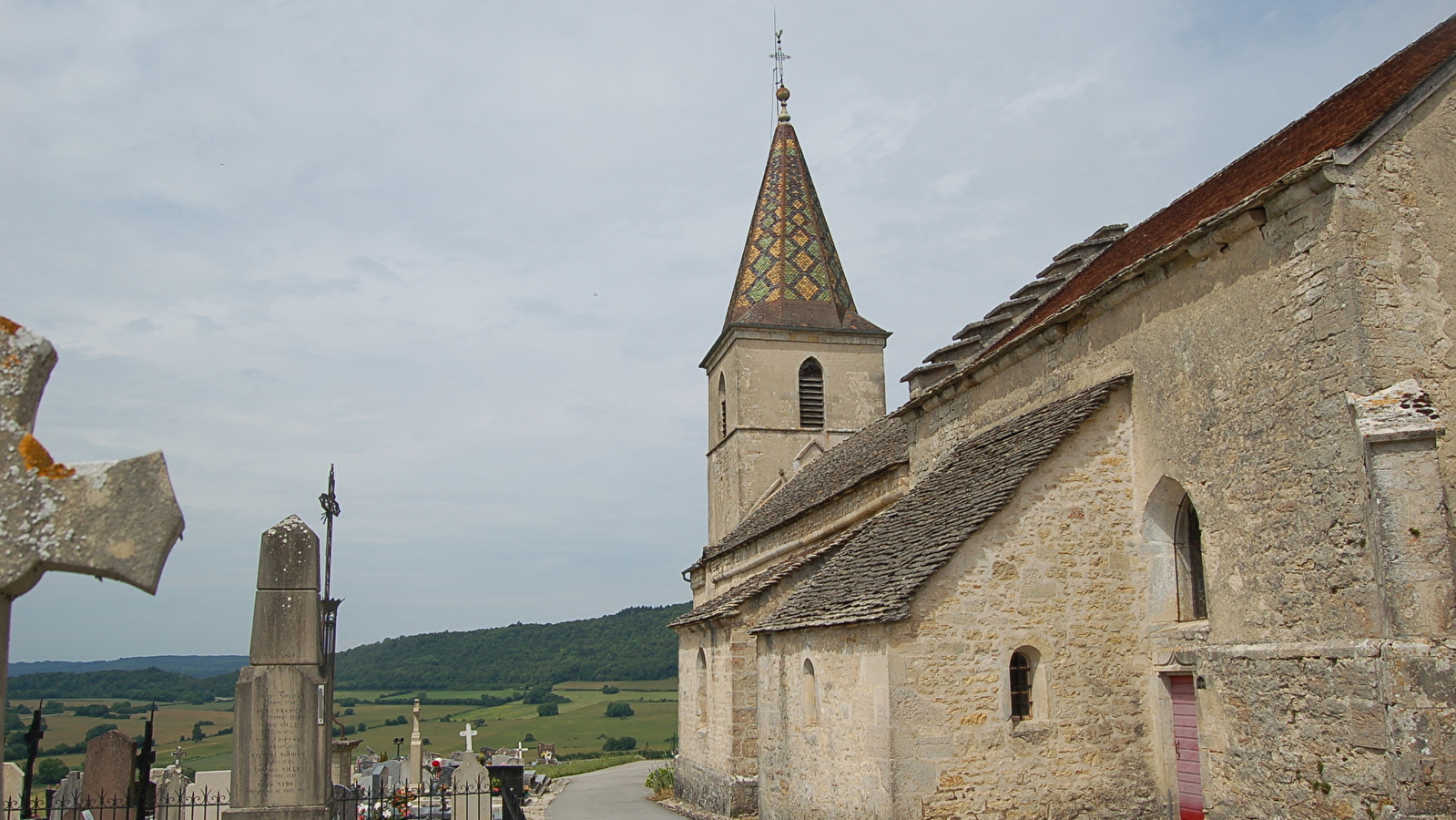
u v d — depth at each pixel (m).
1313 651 11.17
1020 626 14.23
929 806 13.59
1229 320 12.80
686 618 27.28
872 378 40.44
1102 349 15.47
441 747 67.88
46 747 45.16
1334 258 11.24
